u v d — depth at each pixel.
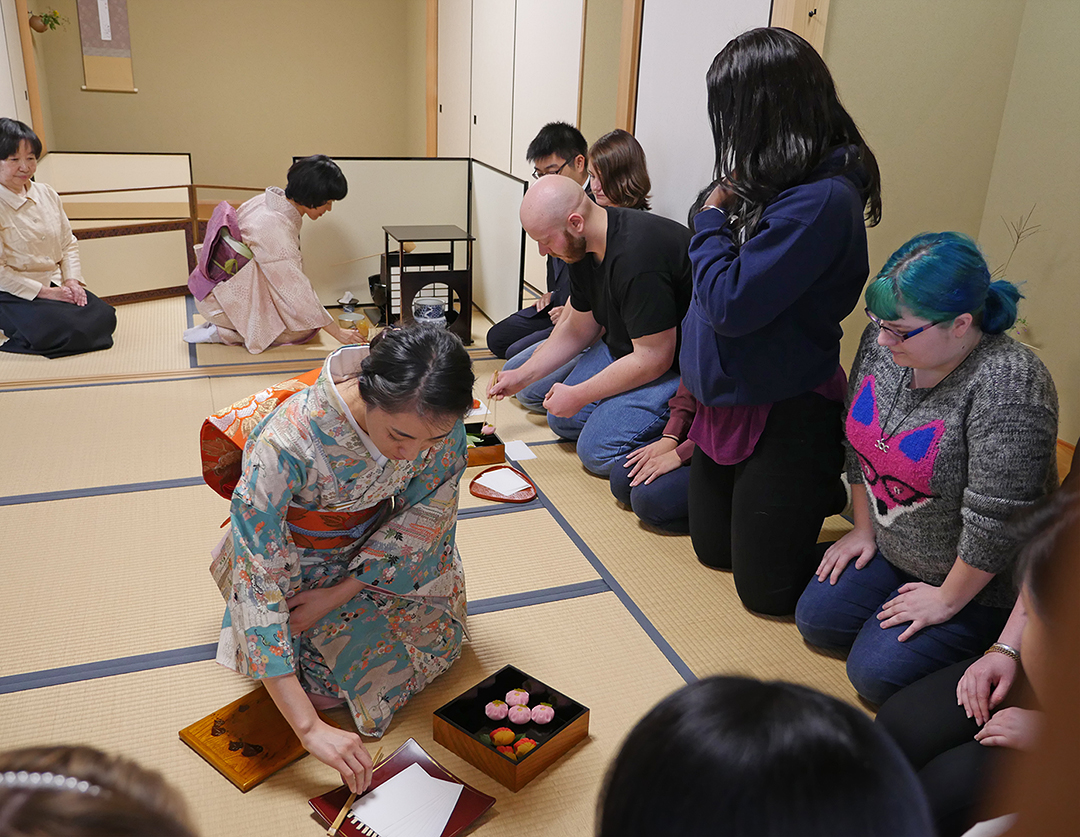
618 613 2.31
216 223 4.10
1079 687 0.14
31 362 3.92
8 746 1.78
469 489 2.92
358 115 8.44
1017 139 3.26
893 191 3.20
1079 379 3.27
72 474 2.90
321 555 1.82
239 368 3.97
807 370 2.09
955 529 1.85
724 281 1.97
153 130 7.85
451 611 1.99
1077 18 3.00
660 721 0.48
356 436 1.66
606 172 3.17
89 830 0.34
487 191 4.71
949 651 1.85
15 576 2.34
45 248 4.04
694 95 3.22
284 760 1.76
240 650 1.69
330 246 4.86
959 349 1.74
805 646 2.21
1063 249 3.22
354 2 8.10
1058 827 0.14
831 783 0.43
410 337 1.50
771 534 2.21
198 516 2.68
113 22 7.45
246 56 7.93
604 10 4.34
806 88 1.84
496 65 5.92
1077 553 0.14
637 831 0.46
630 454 2.84
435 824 1.61
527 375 3.07
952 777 1.50
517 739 1.82
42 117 6.66
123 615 2.21
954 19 3.02
